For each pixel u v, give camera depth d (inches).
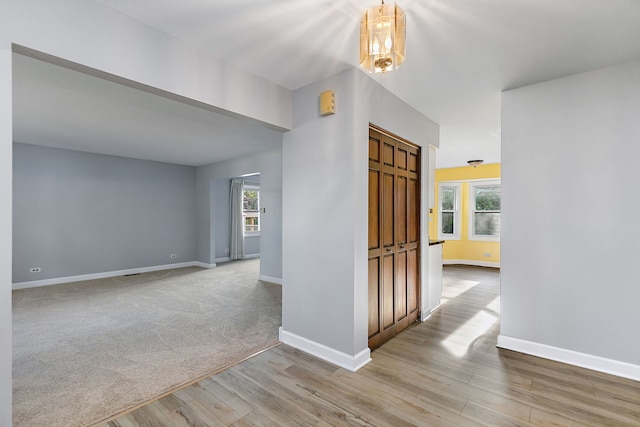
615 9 66.6
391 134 115.9
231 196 323.9
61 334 123.9
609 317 92.5
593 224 94.8
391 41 52.2
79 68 64.8
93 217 229.5
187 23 72.8
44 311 153.4
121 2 65.2
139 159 253.9
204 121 148.5
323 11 68.6
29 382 88.6
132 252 250.1
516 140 107.5
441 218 302.0
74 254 221.0
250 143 197.3
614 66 92.1
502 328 110.0
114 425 70.5
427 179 142.8
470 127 156.7
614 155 91.9
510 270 108.3
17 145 198.1
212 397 80.9
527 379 89.0
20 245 200.1
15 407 77.0
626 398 79.8
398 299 123.5
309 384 86.7
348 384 86.7
